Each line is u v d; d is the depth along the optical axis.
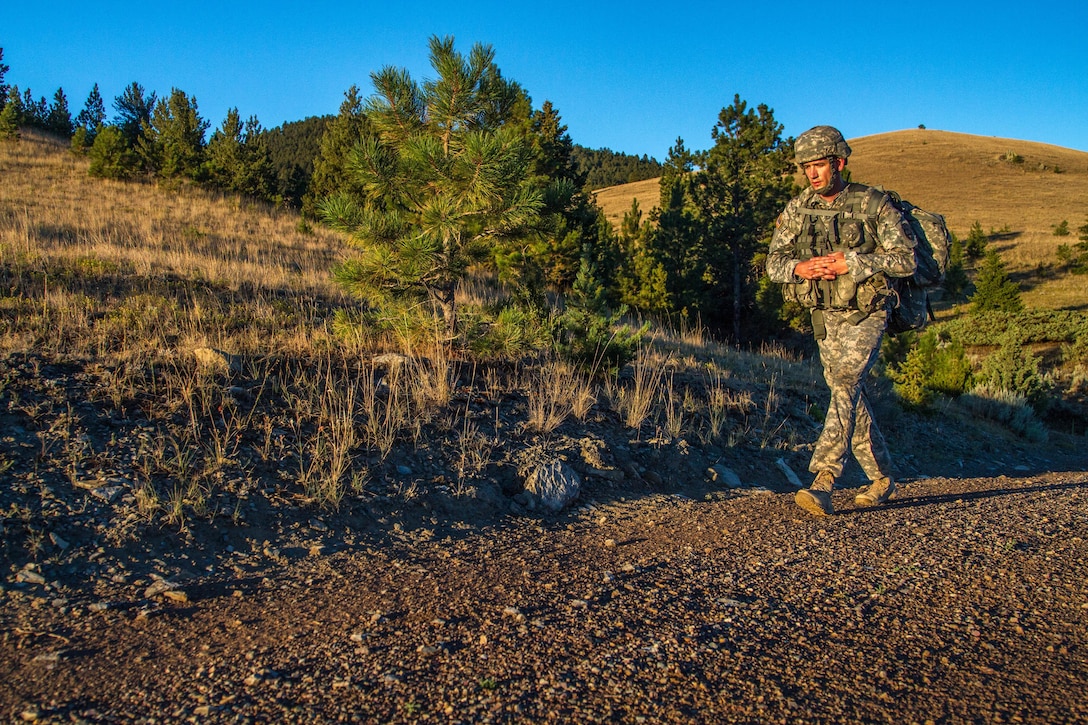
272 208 23.61
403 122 6.54
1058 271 39.56
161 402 4.27
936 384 10.86
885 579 2.52
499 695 1.70
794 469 5.60
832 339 3.49
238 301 8.13
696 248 25.66
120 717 1.70
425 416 4.82
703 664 1.85
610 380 6.42
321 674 1.88
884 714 1.58
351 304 8.87
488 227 6.21
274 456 3.91
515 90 6.68
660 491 4.64
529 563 2.96
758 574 2.64
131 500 3.20
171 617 2.39
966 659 1.86
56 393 4.11
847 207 3.25
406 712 1.64
